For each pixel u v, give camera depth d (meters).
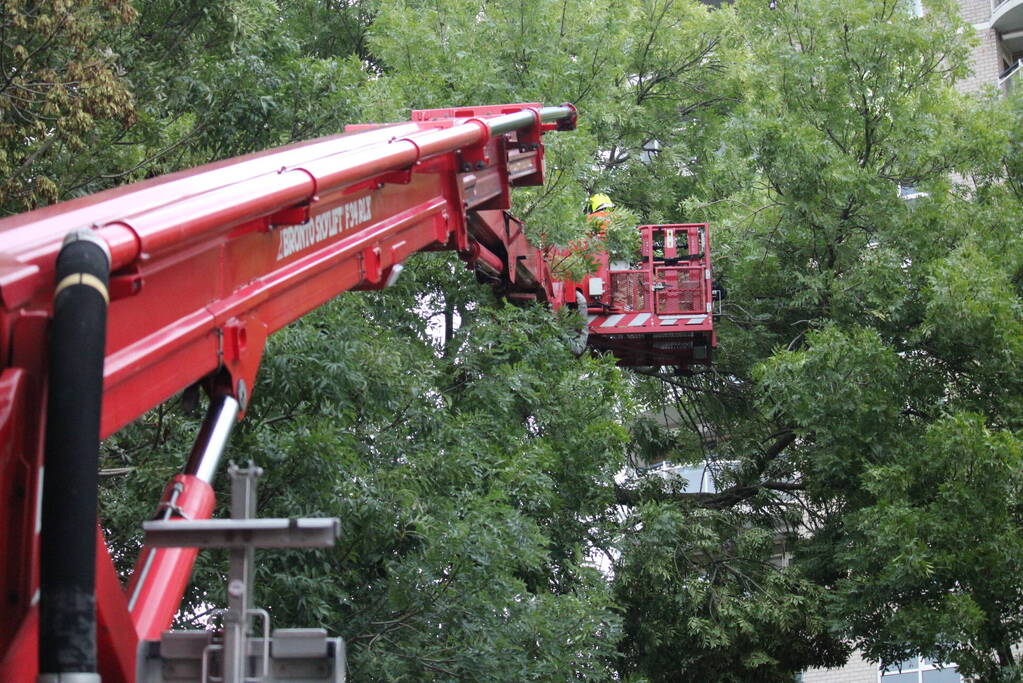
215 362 7.73
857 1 25.78
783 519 27.95
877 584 21.53
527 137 14.72
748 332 26.95
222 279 7.84
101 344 5.21
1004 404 22.89
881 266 24.50
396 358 15.36
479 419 17.55
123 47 17.31
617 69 26.05
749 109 26.44
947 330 23.33
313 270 9.31
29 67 15.18
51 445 5.02
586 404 21.33
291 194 8.07
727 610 24.36
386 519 14.37
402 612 14.92
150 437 14.47
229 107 17.91
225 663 5.15
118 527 13.55
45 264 5.46
